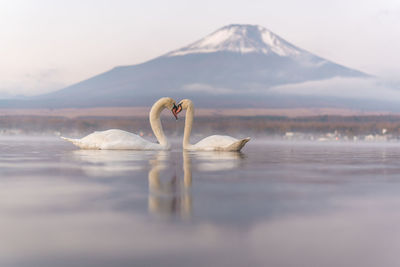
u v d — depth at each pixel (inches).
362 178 340.5
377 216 200.7
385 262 141.7
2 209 210.4
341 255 147.7
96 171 365.1
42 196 243.8
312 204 227.5
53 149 709.3
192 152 658.2
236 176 341.7
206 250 150.6
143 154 588.7
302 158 562.6
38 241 159.2
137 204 222.5
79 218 192.4
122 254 146.3
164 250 150.4
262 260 142.6
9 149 709.9
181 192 259.9
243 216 198.2
